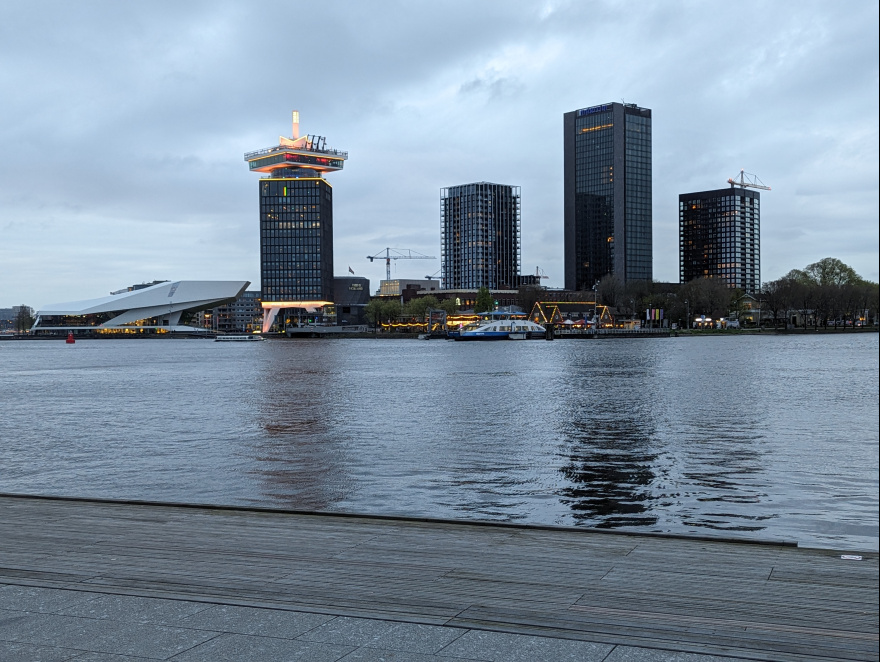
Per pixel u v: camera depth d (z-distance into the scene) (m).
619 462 29.06
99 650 7.40
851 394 57.44
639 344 183.62
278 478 26.16
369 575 10.58
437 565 11.12
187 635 7.82
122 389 69.81
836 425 39.94
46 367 114.94
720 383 68.44
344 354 150.00
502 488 24.34
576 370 89.75
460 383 71.75
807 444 33.56
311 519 14.33
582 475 26.47
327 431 38.47
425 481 25.42
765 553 11.78
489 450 32.09
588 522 20.08
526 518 20.53
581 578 10.43
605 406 50.00
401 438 35.81
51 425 42.41
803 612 8.94
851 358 111.31
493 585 10.08
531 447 32.84
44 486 25.22
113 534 13.09
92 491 24.33
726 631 8.21
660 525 19.78
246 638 7.73
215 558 11.49
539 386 66.94
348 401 55.00
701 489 24.16
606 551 11.95
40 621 8.27
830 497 23.05
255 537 12.91
